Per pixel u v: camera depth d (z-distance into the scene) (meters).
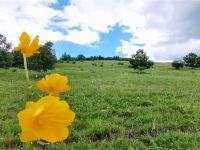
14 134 9.30
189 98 17.94
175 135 8.41
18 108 13.61
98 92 19.98
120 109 13.71
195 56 77.00
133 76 41.62
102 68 68.88
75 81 30.98
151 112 13.04
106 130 9.43
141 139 8.45
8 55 48.94
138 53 59.41
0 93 20.00
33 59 44.34
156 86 26.20
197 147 7.33
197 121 10.80
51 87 1.69
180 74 51.97
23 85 25.72
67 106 1.28
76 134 9.01
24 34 1.75
